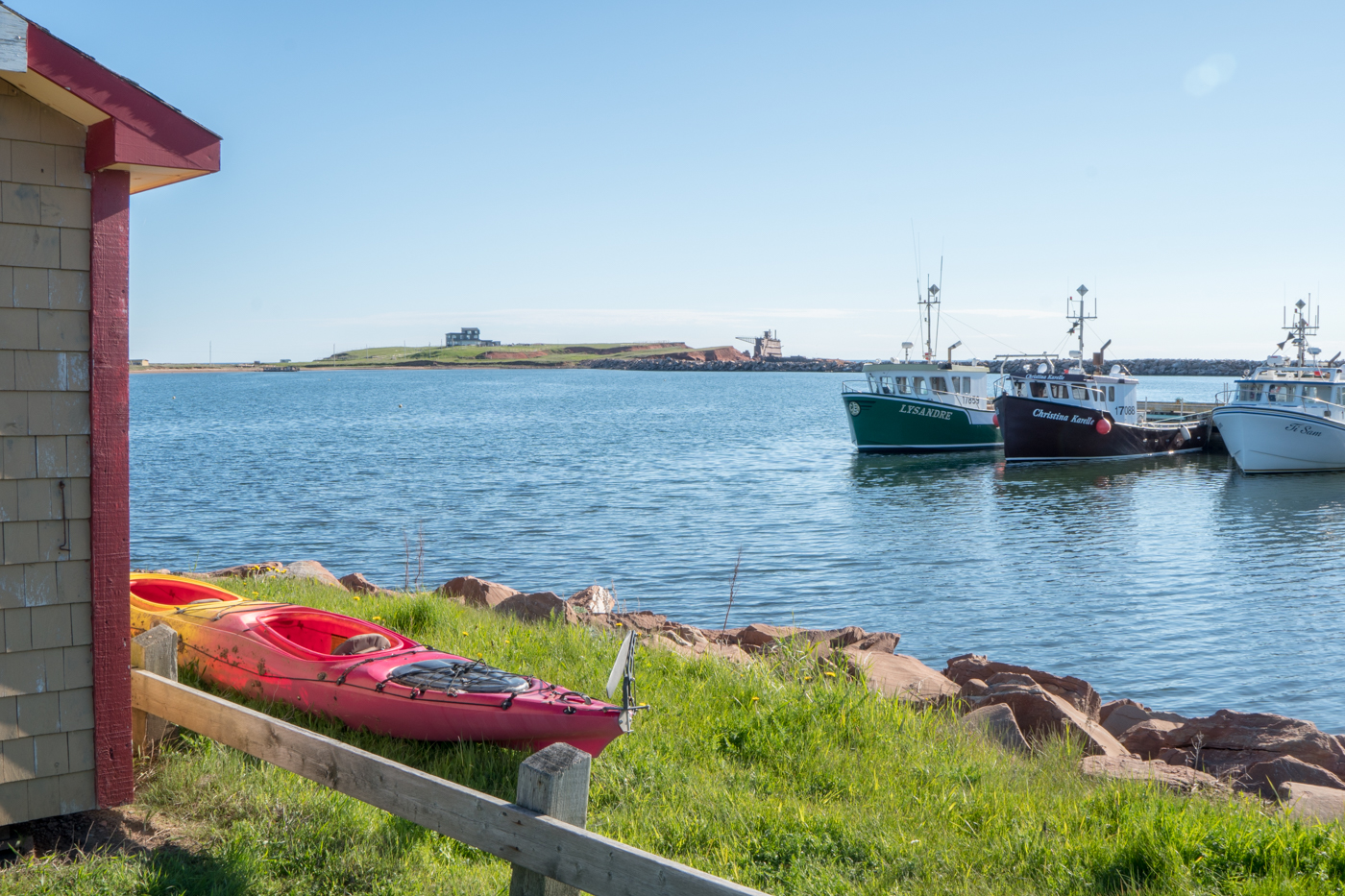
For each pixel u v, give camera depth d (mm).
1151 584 21516
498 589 13477
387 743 6543
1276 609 19172
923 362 52031
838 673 8688
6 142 4824
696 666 8664
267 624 7746
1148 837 4965
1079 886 4754
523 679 6555
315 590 11977
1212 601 19859
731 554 24547
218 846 4984
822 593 20500
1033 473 44250
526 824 4035
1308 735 8094
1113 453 49531
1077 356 51000
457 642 9188
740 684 8008
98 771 5215
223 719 5426
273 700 7152
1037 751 7457
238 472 42656
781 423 82812
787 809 5672
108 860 4711
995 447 52688
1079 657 15945
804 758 6559
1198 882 4688
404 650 7180
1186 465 47781
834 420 87250
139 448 54219
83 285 5090
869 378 53906
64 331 5035
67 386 5047
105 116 4938
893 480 41500
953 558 24484
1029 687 8977
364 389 186375
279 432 68688
